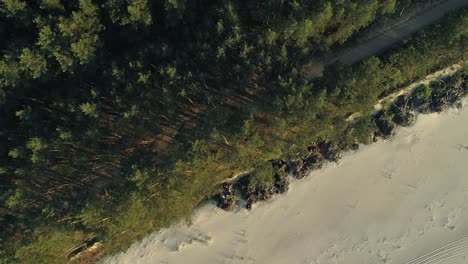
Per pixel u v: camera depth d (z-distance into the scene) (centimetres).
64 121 4331
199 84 4641
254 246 5081
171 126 4797
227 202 5006
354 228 5172
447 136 5266
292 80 4375
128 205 4262
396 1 4738
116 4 4134
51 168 4700
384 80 4806
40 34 3962
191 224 4909
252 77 4747
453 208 5234
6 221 4594
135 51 4547
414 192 5247
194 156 4503
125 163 4681
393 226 5191
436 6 5072
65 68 4153
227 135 4600
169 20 4353
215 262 5038
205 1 4528
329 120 4647
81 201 4384
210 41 4378
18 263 4347
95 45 4253
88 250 4891
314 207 5172
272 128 4794
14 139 4359
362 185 5234
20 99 4531
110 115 4638
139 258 4984
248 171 5028
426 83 5225
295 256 5094
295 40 4475
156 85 4462
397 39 5025
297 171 5116
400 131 5259
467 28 4534
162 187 4475
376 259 5134
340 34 4556
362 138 5053
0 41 4391
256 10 4616
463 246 5178
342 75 4391
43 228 4319
